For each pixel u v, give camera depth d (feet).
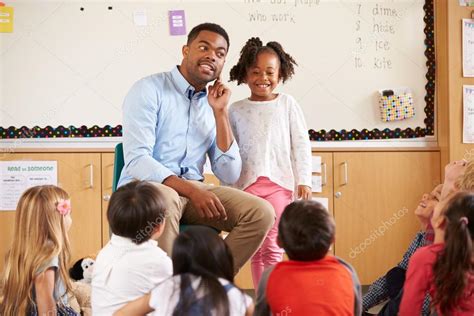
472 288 5.93
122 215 6.25
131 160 7.72
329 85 12.75
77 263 10.89
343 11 12.73
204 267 5.45
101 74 12.45
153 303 5.46
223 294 5.32
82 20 12.40
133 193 6.36
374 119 12.84
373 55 12.80
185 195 7.44
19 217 7.39
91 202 12.27
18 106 12.34
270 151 9.20
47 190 7.48
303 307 5.70
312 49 12.71
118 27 12.45
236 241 7.61
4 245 12.14
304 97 12.73
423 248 6.29
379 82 12.83
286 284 5.81
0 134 12.26
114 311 6.18
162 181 7.55
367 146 12.78
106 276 6.27
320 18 12.71
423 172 12.80
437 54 12.84
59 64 12.39
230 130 8.32
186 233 5.58
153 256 6.28
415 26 12.85
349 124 12.79
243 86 12.60
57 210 7.44
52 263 7.22
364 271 12.59
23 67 12.33
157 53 12.51
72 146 12.41
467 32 12.54
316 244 5.86
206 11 12.55
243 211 7.62
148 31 12.50
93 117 12.46
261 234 7.62
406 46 12.85
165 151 8.11
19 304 7.13
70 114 12.42
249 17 12.59
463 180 7.11
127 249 6.31
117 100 12.48
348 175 12.62
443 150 12.75
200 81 8.16
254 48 9.45
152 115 7.93
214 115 8.27
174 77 8.26
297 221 5.91
